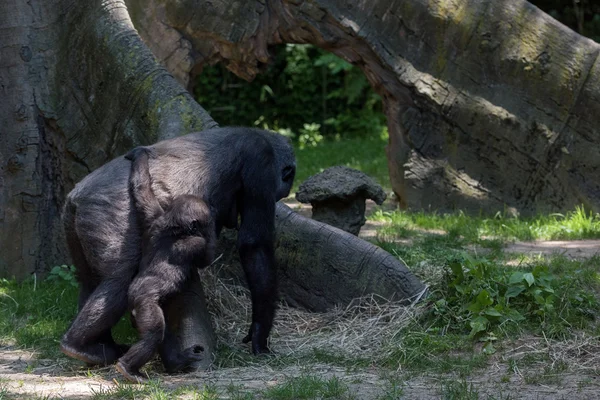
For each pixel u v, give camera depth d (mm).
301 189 12617
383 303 10594
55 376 8758
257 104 34406
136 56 12648
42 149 13227
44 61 13266
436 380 8367
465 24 17453
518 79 17188
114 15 13094
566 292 10164
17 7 13164
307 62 33969
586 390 7914
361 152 28219
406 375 8547
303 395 7738
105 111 12727
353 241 10906
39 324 10609
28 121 13125
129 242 8688
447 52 17625
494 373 8602
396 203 19016
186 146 9141
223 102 34219
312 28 18219
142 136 12203
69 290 12141
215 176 9078
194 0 18297
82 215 8742
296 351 9547
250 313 10766
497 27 17297
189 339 9094
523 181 17219
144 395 7820
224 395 7820
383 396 7723
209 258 8805
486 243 14055
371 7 17984
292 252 11109
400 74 17812
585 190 16656
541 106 17031
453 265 10219
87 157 12922
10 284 12766
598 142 16609
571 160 16812
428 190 17891
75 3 13297
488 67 17406
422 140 18016
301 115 34438
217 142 9273
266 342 9445
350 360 9156
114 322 8672
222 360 9227
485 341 9336
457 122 17625
